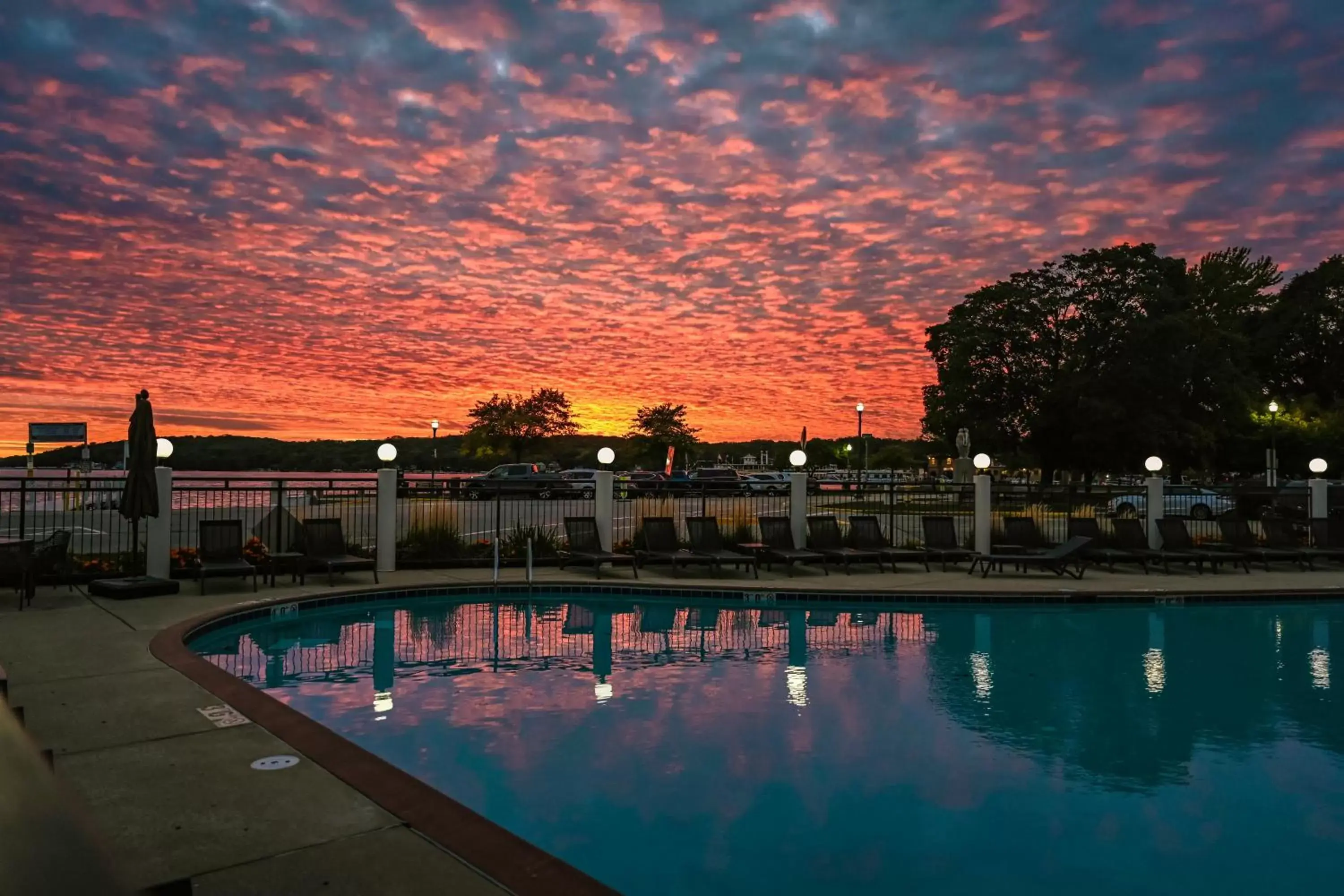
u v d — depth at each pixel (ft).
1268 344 200.64
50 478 41.73
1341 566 58.54
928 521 55.31
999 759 21.59
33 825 1.53
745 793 19.30
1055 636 36.63
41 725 19.45
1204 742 23.03
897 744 22.63
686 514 66.74
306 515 59.67
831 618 40.57
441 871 12.83
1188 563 58.95
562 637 35.53
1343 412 171.63
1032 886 15.44
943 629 37.96
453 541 52.26
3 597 37.06
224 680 23.18
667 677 29.07
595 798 18.85
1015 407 154.71
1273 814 18.56
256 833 14.01
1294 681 29.35
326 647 32.91
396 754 21.26
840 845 16.92
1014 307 152.76
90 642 28.04
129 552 46.78
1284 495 73.51
